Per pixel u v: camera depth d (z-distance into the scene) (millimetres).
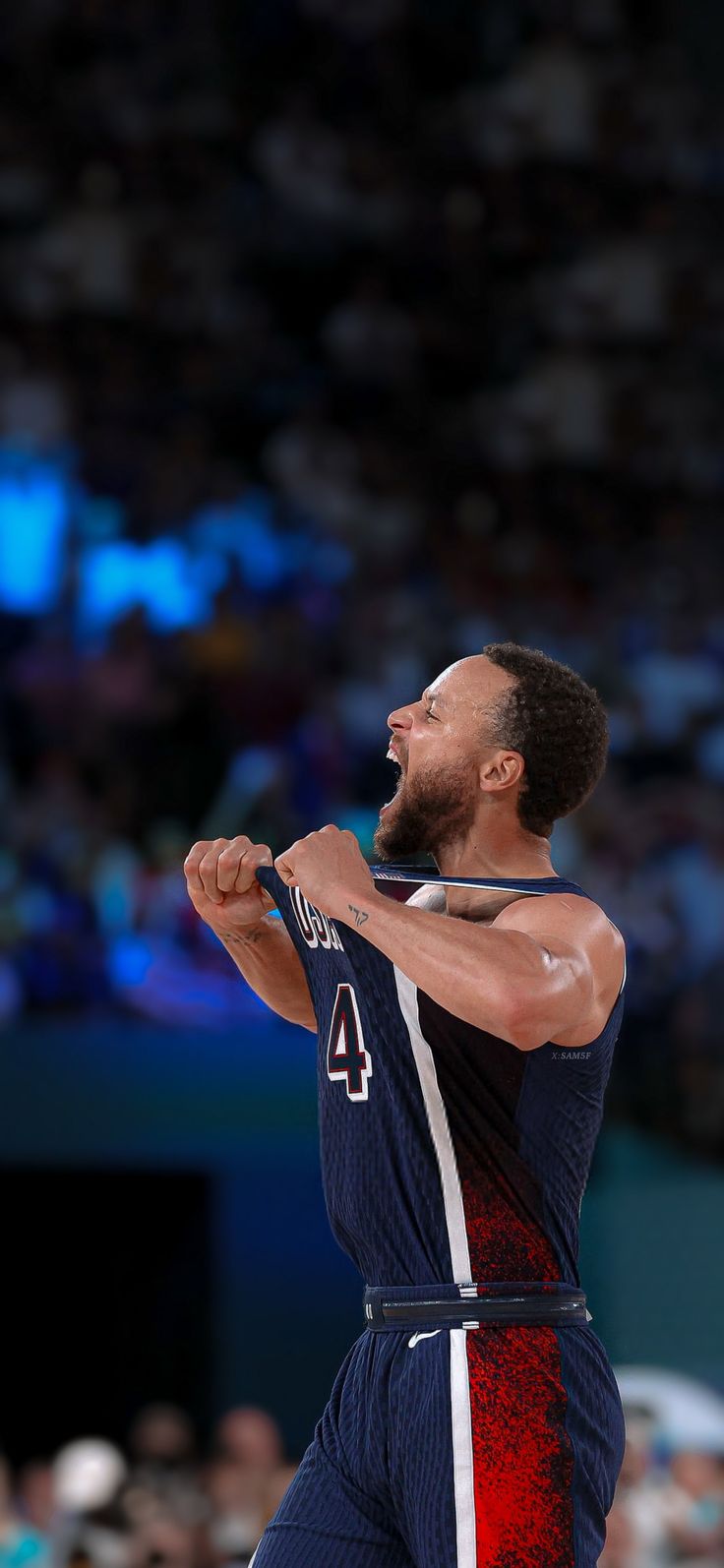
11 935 12438
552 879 4066
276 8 20453
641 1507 9961
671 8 21375
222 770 14664
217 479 17438
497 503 18984
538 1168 3820
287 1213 12070
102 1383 12836
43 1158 11648
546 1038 3678
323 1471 3920
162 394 18297
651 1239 13273
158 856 13289
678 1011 14039
